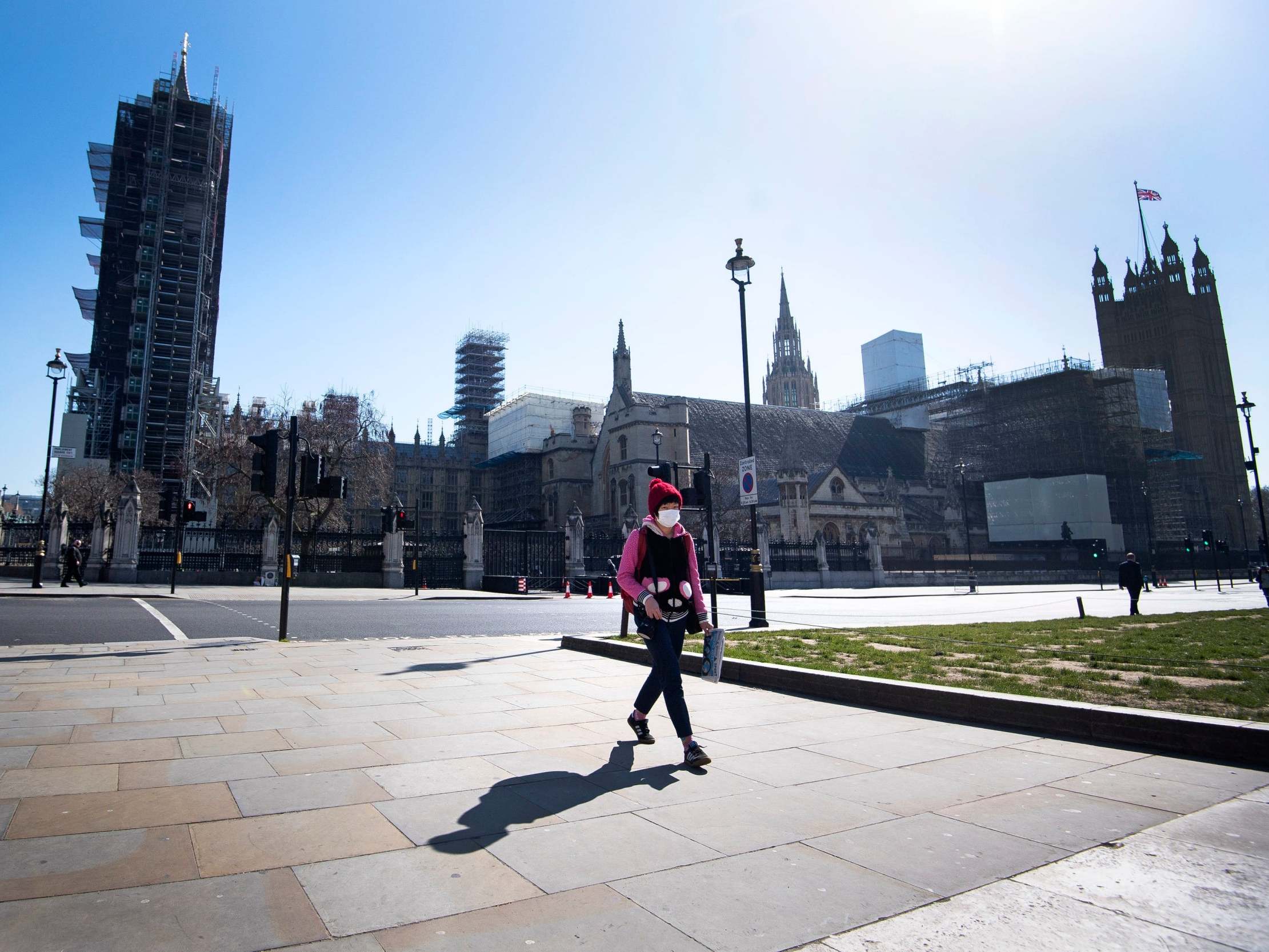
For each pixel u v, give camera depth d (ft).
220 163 307.37
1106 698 24.68
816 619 72.84
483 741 19.49
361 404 187.01
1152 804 14.93
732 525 221.87
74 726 20.12
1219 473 409.49
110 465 276.00
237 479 180.96
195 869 11.10
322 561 130.41
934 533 307.78
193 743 18.51
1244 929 9.69
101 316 313.73
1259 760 17.72
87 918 9.44
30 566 118.21
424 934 9.34
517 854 11.99
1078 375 316.40
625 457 271.69
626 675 31.12
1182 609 88.53
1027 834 13.24
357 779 15.83
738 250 60.95
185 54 313.94
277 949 8.83
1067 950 9.14
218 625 55.47
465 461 384.47
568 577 139.85
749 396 60.34
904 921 9.91
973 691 23.29
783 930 9.61
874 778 16.75
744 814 14.20
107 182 321.11
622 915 9.96
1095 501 283.79
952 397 376.48
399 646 41.34
